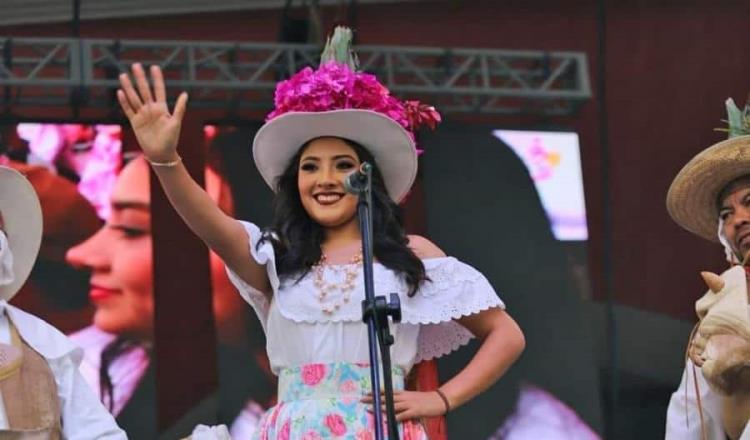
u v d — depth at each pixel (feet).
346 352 34.27
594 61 77.56
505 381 70.59
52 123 69.87
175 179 33.24
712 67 78.43
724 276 36.40
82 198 69.77
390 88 70.79
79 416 34.58
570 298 72.28
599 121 77.51
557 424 70.44
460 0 76.69
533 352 71.26
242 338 69.62
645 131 77.77
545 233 72.79
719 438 36.78
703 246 77.15
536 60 74.90
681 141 77.92
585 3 77.77
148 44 69.05
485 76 72.28
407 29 75.82
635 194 77.30
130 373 68.74
